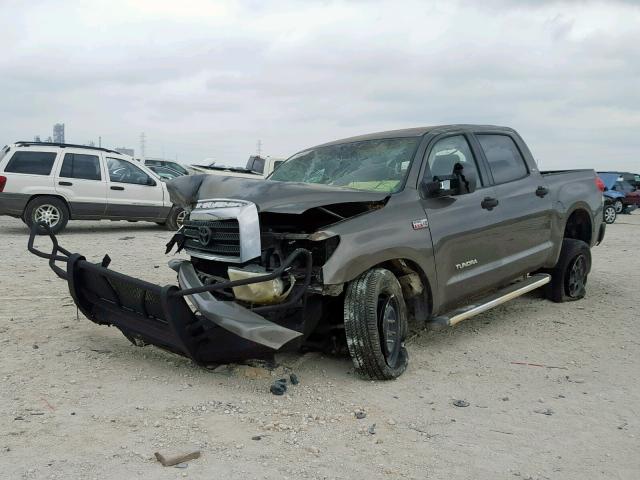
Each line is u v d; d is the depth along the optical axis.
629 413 4.16
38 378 4.46
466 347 5.62
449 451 3.54
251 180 4.89
